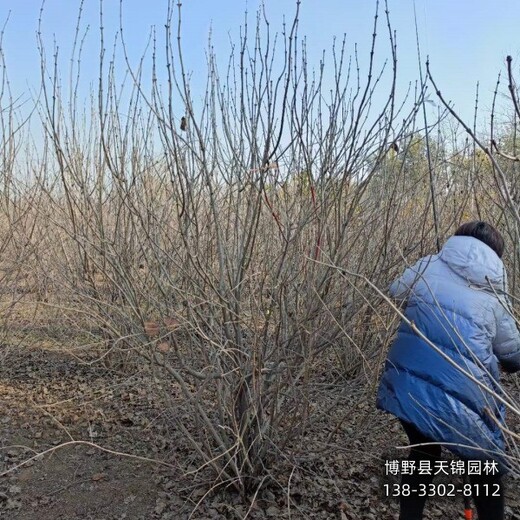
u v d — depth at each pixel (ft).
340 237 8.39
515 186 8.43
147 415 12.62
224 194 9.42
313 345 8.98
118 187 9.80
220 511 9.14
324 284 8.61
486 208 11.10
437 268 7.74
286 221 8.71
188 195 8.48
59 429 12.30
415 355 7.46
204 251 9.37
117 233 11.46
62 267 14.88
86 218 10.49
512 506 9.37
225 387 9.12
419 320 7.55
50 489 10.00
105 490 9.93
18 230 14.55
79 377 15.16
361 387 11.26
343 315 9.11
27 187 14.28
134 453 11.14
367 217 9.75
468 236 7.74
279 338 8.99
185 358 10.55
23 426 12.43
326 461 10.41
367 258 9.84
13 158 14.17
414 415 7.35
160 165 11.73
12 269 14.61
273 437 9.36
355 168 8.48
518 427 11.39
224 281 8.79
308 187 8.68
